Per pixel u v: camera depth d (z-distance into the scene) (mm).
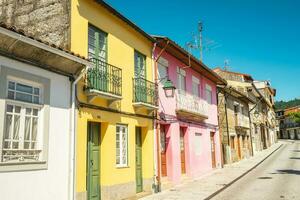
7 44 6609
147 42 13141
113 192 10062
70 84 8625
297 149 41406
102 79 9609
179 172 15086
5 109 6793
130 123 11375
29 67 7391
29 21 9727
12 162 6730
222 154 22797
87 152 9438
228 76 37125
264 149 44750
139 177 12117
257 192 12484
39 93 7762
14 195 6715
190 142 16953
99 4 10008
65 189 8086
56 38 9070
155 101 12859
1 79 6676
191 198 11258
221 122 24328
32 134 7527
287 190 12672
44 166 7527
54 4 9312
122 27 11438
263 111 50375
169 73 15008
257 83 56844
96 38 10078
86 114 9102
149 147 12633
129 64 11633
